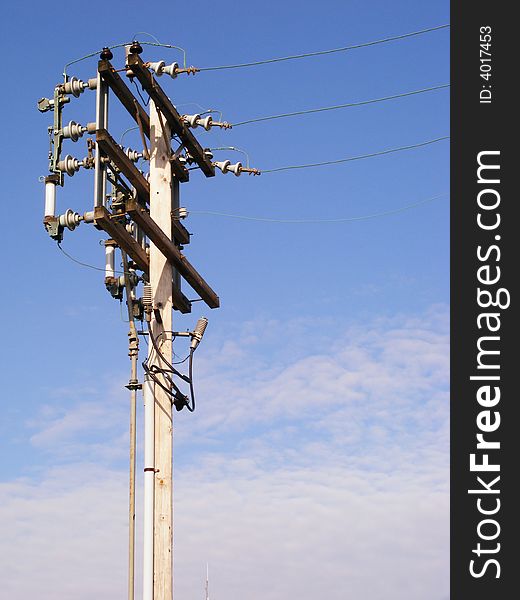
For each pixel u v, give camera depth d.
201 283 15.79
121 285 16.61
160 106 15.37
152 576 13.75
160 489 14.09
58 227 14.56
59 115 14.85
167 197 15.28
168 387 14.48
